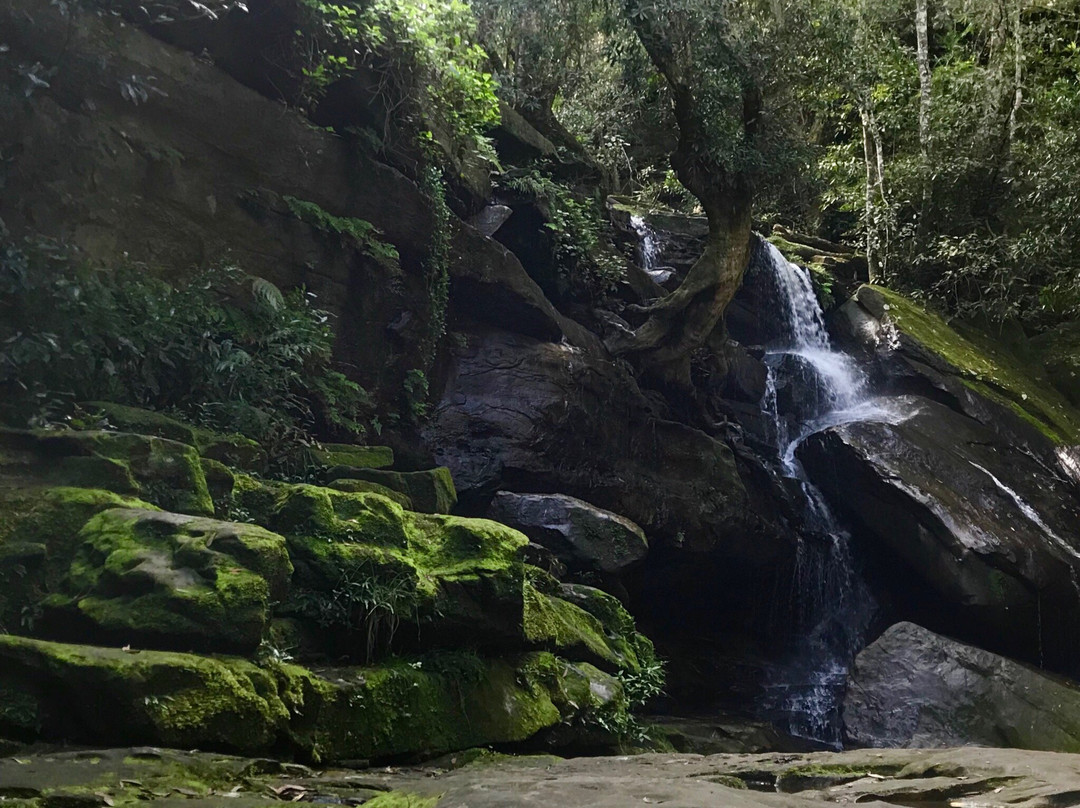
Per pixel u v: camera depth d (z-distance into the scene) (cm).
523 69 1577
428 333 1130
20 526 548
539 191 1394
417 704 617
